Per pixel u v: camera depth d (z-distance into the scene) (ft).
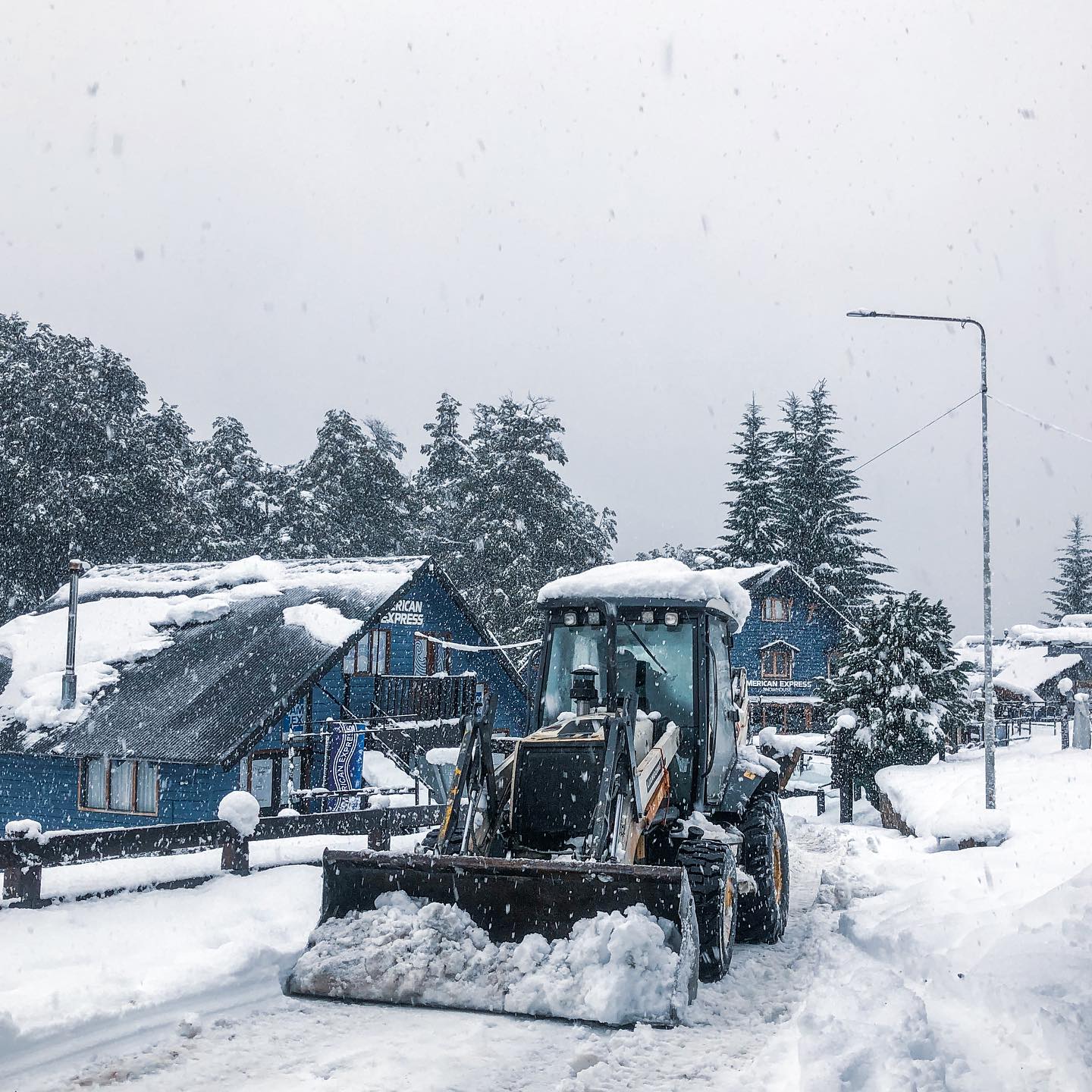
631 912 21.45
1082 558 341.82
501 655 94.38
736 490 202.80
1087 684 177.99
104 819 71.51
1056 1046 16.20
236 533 188.75
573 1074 17.84
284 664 72.54
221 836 38.32
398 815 46.98
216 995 22.72
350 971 22.17
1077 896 22.86
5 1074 17.88
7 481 138.00
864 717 71.46
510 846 24.71
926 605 74.84
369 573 85.81
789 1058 17.74
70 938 27.68
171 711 70.79
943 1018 19.07
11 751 73.05
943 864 35.53
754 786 29.22
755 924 27.91
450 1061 18.42
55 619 91.56
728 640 33.83
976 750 97.19
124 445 149.07
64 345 153.89
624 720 24.38
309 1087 17.25
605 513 200.95
